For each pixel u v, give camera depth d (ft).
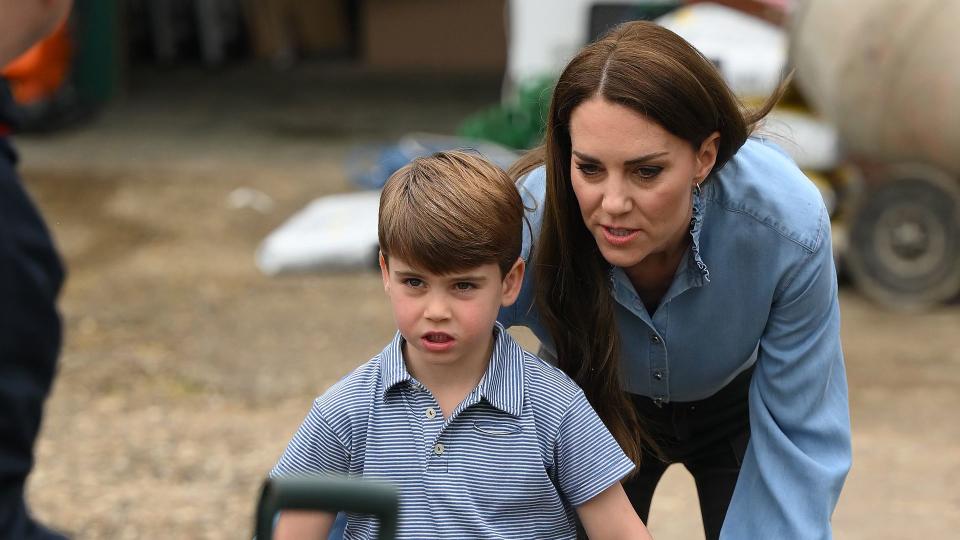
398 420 28.71
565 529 29.32
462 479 28.37
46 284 17.84
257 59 208.85
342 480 19.06
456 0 201.05
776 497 29.94
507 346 29.30
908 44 81.76
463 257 27.17
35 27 18.76
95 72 163.22
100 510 57.77
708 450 35.40
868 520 57.36
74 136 145.59
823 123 89.04
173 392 72.59
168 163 132.57
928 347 80.89
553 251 30.09
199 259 99.96
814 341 30.04
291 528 28.78
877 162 88.38
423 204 27.30
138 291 91.50
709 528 35.22
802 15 86.69
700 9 96.27
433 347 27.89
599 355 30.86
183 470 62.28
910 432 67.82
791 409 30.37
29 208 17.81
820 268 29.43
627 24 27.48
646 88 25.73
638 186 26.63
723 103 26.96
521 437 28.55
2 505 17.84
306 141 146.30
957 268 86.79
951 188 85.61
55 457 63.46
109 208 114.32
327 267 95.71
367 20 203.92
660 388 32.60
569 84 26.84
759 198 29.27
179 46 206.59
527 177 31.55
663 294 31.01
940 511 58.34
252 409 70.38
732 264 29.66
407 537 28.30
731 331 30.68
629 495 36.01
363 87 186.29
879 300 88.48
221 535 55.62
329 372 75.87
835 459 30.30
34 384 17.87
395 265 27.89
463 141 110.83
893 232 87.51
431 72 200.75
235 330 83.10
